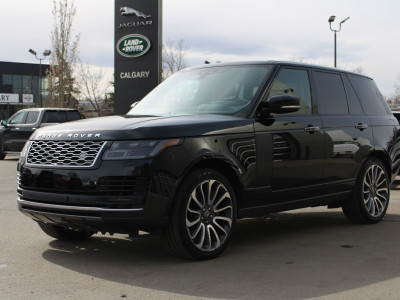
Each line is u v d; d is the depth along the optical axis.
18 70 67.75
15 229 5.97
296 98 4.91
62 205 4.24
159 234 4.33
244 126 4.75
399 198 8.75
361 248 5.04
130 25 19.98
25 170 4.53
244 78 5.30
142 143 4.11
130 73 20.11
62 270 4.25
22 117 17.64
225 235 4.64
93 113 48.72
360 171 6.20
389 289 3.72
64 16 32.88
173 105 5.36
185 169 4.22
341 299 3.51
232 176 4.73
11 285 3.84
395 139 6.84
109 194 4.07
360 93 6.52
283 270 4.23
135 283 3.88
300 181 5.30
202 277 4.02
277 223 6.51
